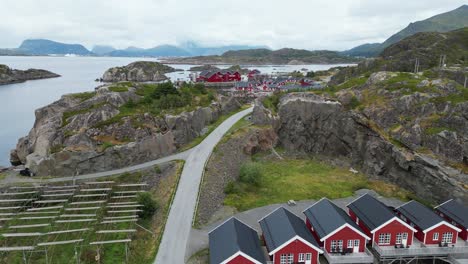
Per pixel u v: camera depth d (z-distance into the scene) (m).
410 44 143.50
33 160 58.00
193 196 49.03
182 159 60.84
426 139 60.50
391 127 66.94
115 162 58.94
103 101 70.12
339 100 78.00
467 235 39.50
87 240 40.84
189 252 37.97
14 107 129.50
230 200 51.72
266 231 38.75
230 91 121.69
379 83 77.69
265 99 88.06
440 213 45.00
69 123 63.88
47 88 183.62
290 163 71.25
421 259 40.09
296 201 53.53
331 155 76.44
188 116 71.62
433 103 64.62
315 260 35.47
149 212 46.53
